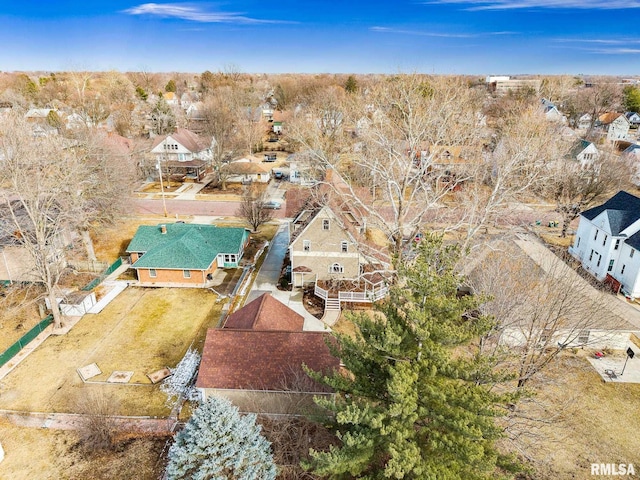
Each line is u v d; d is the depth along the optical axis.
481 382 15.55
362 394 16.62
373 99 53.28
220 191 69.00
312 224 35.75
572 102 108.12
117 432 22.62
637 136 99.31
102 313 34.12
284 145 103.44
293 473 19.05
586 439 22.25
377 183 44.81
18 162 30.05
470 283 27.44
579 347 28.09
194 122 109.31
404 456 13.62
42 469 20.58
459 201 44.78
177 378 26.42
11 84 124.94
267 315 27.41
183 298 36.56
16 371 27.34
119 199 41.25
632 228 37.00
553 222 52.38
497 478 14.55
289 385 22.95
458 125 44.38
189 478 17.38
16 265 38.25
